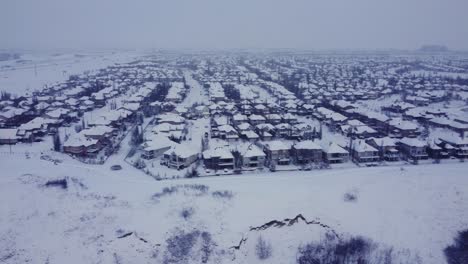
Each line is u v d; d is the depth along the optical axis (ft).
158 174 220.43
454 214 187.93
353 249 164.45
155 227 167.32
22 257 146.00
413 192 203.31
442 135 299.99
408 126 312.71
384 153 257.14
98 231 163.32
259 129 312.91
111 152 262.88
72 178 203.21
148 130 322.34
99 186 198.29
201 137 300.61
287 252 163.53
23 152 248.73
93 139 267.80
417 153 257.96
